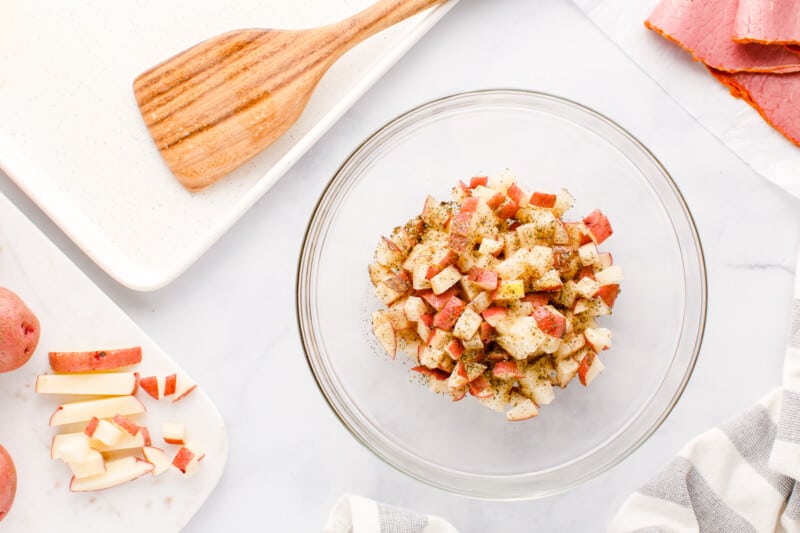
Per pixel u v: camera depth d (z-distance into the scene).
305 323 0.90
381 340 0.85
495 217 0.84
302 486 0.92
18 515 0.91
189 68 0.91
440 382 0.85
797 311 0.89
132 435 0.90
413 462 0.91
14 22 0.93
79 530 0.91
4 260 0.90
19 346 0.87
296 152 0.90
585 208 0.90
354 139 0.92
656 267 0.90
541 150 0.91
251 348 0.92
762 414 0.89
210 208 0.92
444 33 0.92
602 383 0.90
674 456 0.89
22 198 0.92
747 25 0.88
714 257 0.91
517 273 0.82
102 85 0.93
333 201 0.90
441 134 0.91
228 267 0.92
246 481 0.92
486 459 0.91
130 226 0.92
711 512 0.88
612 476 0.91
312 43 0.90
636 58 0.91
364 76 0.93
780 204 0.91
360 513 0.88
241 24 0.94
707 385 0.91
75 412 0.90
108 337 0.90
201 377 0.92
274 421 0.92
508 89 0.88
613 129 0.89
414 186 0.91
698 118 0.91
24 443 0.91
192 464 0.90
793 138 0.90
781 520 0.88
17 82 0.93
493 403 0.84
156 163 0.93
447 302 0.82
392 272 0.86
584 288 0.82
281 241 0.92
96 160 0.93
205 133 0.91
